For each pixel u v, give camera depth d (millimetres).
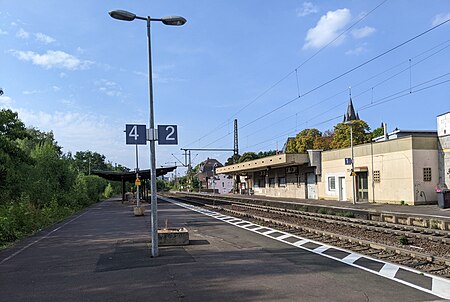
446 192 25156
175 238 13242
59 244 14672
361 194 35094
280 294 7223
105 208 39875
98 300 7172
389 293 7152
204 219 23719
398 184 30391
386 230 16062
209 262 10289
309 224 19766
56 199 31156
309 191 45500
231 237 15133
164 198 65625
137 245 13500
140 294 7422
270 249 12227
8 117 23422
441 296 6938
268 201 40344
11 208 18578
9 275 9531
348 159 33438
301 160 43344
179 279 8492
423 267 9438
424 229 16031
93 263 10656
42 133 55531
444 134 29203
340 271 9000
